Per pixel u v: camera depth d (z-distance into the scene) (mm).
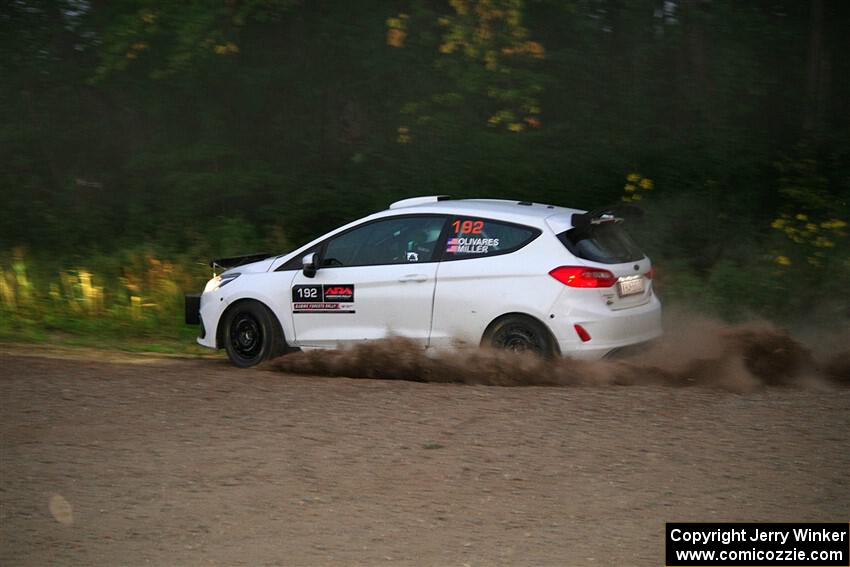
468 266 13672
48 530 8117
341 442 10266
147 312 19203
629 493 8852
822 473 9266
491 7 20359
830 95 24531
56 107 26469
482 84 21281
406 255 14172
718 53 23359
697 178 21438
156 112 25578
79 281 20359
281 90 25141
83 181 26234
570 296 13086
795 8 24172
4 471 9461
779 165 21359
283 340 14984
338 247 14672
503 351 13430
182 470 9461
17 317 19281
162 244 22703
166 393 12352
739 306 18078
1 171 25953
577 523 8227
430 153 22625
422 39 22859
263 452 9969
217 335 15438
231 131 25438
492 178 21797
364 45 23891
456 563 7480
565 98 23656
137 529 8125
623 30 23984
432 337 13805
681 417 11062
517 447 10070
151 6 22219
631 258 13953
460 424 10859
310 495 8836
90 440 10391
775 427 10648
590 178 21609
